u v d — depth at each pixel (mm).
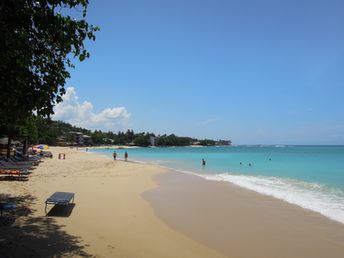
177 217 11977
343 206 14008
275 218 11945
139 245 8398
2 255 6668
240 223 11211
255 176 27266
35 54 6406
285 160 52250
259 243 9117
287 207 13859
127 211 12336
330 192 17938
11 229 8680
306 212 12883
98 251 7590
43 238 8141
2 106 6535
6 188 15328
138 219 11203
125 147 183125
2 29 5504
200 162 49562
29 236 8195
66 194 11719
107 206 12922
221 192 18047
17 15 5602
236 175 28312
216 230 10352
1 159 26469
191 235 9742
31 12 5742
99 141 183750
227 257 8016
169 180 24125
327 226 10844
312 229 10500
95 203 13328
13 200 12492
